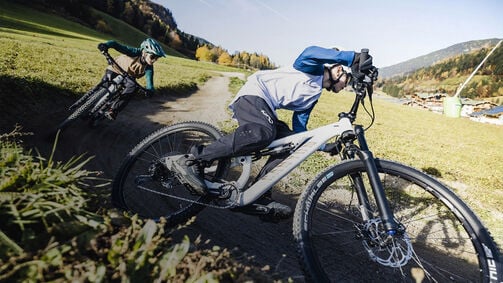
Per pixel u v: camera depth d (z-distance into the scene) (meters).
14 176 1.80
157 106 11.25
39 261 1.35
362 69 2.53
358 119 22.45
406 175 2.51
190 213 3.02
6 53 12.78
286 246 3.22
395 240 2.37
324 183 2.48
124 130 6.92
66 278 1.33
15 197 1.68
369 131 16.05
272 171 2.82
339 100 37.84
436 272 3.10
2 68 8.52
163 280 1.48
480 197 7.09
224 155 2.75
